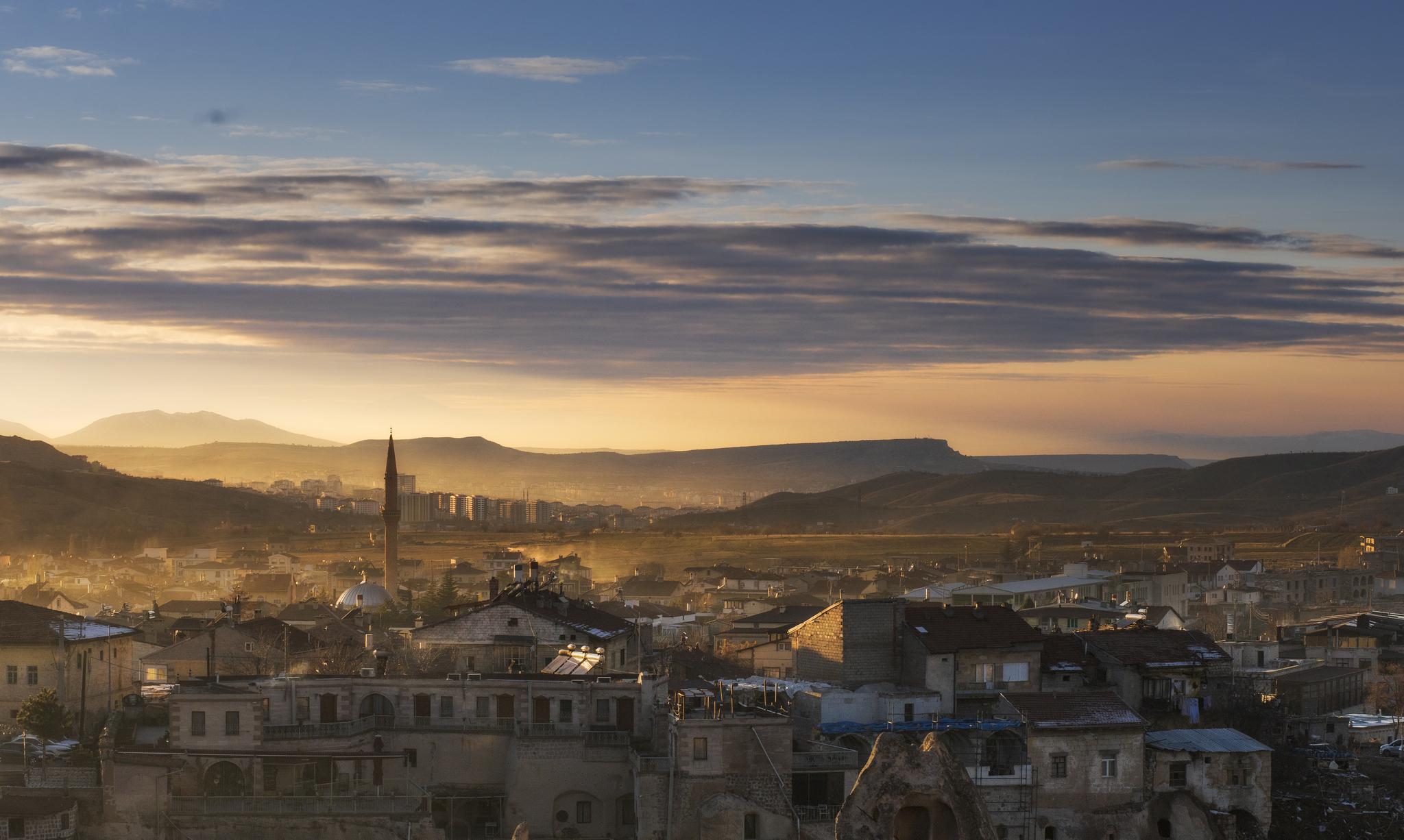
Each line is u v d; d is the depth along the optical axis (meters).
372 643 158.75
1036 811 110.94
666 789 106.88
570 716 115.25
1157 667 125.94
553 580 164.12
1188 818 111.31
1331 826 116.31
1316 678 154.88
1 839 103.25
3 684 127.38
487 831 113.44
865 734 112.75
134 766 108.94
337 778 113.94
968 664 120.56
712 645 175.38
